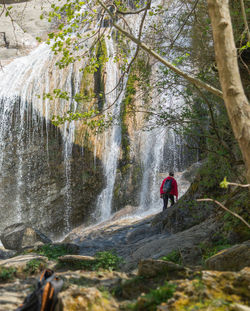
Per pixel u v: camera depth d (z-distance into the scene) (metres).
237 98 4.50
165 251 7.89
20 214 19.73
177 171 19.45
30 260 6.14
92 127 9.10
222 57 4.57
